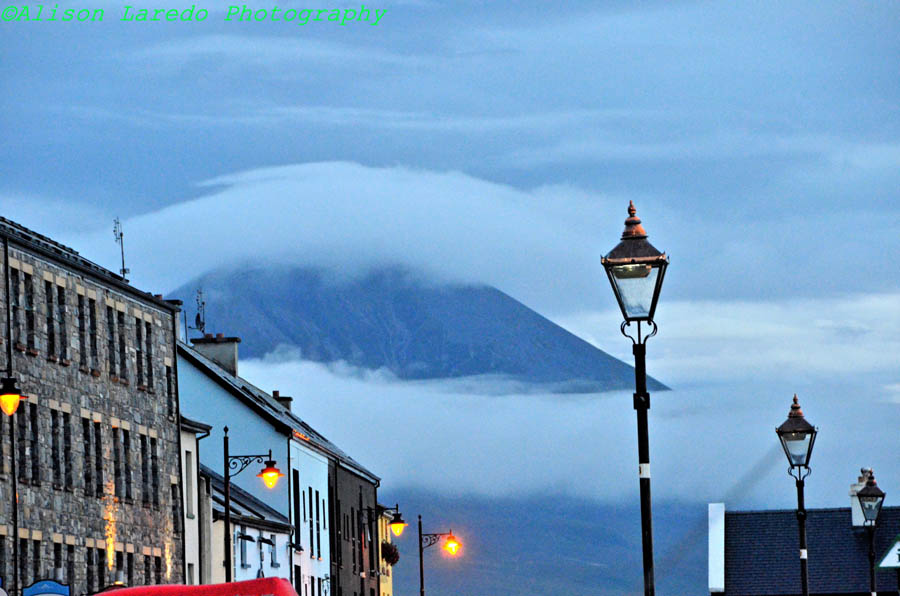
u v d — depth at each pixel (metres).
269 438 177.38
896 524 171.75
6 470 107.50
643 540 46.56
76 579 117.12
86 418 122.25
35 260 115.56
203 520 146.25
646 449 47.06
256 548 158.88
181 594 53.66
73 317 121.69
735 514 174.38
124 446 130.00
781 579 168.62
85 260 130.50
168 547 136.25
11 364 110.31
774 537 172.50
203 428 149.25
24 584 108.56
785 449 76.44
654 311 47.78
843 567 169.00
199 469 148.75
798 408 76.88
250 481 176.62
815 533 172.38
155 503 134.38
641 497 46.84
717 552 170.38
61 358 118.62
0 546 105.69
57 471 116.38
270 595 53.06
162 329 140.75
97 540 121.50
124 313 132.38
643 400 47.25
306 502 187.50
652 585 46.34
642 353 47.62
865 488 98.81
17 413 110.69
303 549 182.00
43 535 112.44
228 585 53.44
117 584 69.31
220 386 178.88
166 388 140.25
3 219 120.19
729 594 168.25
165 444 138.50
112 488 125.81
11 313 111.19
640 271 47.56
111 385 127.88
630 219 48.69
